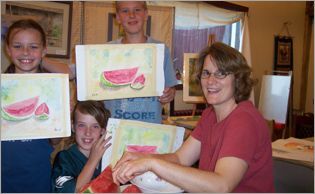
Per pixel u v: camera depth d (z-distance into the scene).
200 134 1.08
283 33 3.75
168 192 0.90
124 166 0.81
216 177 0.74
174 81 1.49
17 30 1.10
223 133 0.89
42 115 1.04
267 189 0.89
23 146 1.11
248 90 0.94
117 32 2.45
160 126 1.20
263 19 3.55
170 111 2.76
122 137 1.17
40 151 1.15
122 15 1.44
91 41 2.38
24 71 1.13
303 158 1.12
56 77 1.05
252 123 0.84
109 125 1.18
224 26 3.20
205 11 3.03
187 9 2.93
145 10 1.49
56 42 2.24
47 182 1.16
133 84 1.19
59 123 1.05
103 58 1.16
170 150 1.19
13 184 1.10
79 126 1.27
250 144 0.81
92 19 2.38
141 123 1.20
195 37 3.01
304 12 3.88
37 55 1.13
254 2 3.43
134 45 1.19
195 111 2.80
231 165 0.76
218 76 0.90
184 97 2.18
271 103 2.79
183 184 0.75
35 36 1.12
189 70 2.17
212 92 0.92
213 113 1.04
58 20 2.23
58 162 1.20
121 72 1.18
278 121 2.71
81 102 1.30
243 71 0.91
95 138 1.26
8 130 1.01
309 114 3.57
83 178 1.09
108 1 2.40
